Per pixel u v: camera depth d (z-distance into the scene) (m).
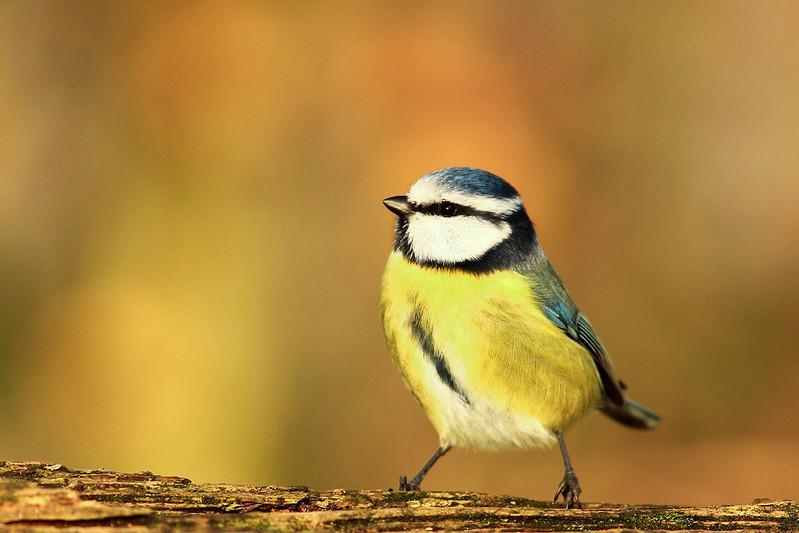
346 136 14.37
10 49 14.34
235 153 14.18
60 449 12.09
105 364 12.61
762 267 14.10
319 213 14.01
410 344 7.67
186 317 13.04
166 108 14.39
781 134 14.80
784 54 15.21
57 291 13.27
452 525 5.99
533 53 15.02
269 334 13.16
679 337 13.85
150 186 13.98
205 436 12.31
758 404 13.41
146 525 5.26
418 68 14.68
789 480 12.32
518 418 7.67
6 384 12.46
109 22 14.62
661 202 14.42
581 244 14.16
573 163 14.47
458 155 14.07
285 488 6.14
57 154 14.07
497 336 7.50
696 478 12.54
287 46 14.75
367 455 12.69
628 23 15.36
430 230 7.68
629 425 10.05
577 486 7.61
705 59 15.23
